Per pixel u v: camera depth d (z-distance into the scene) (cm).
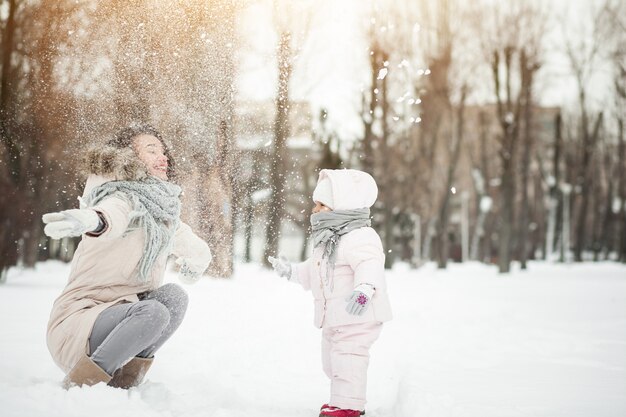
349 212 354
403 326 741
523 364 491
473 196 4806
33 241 1456
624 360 522
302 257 2802
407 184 3372
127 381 321
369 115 2611
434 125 3206
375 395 393
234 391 359
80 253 319
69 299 314
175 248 360
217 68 418
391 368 479
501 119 2845
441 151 3812
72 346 302
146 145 340
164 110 402
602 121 4031
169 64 404
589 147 3859
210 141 417
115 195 306
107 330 299
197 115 412
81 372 294
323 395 383
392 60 2312
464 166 4447
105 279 316
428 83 3027
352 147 2791
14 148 726
